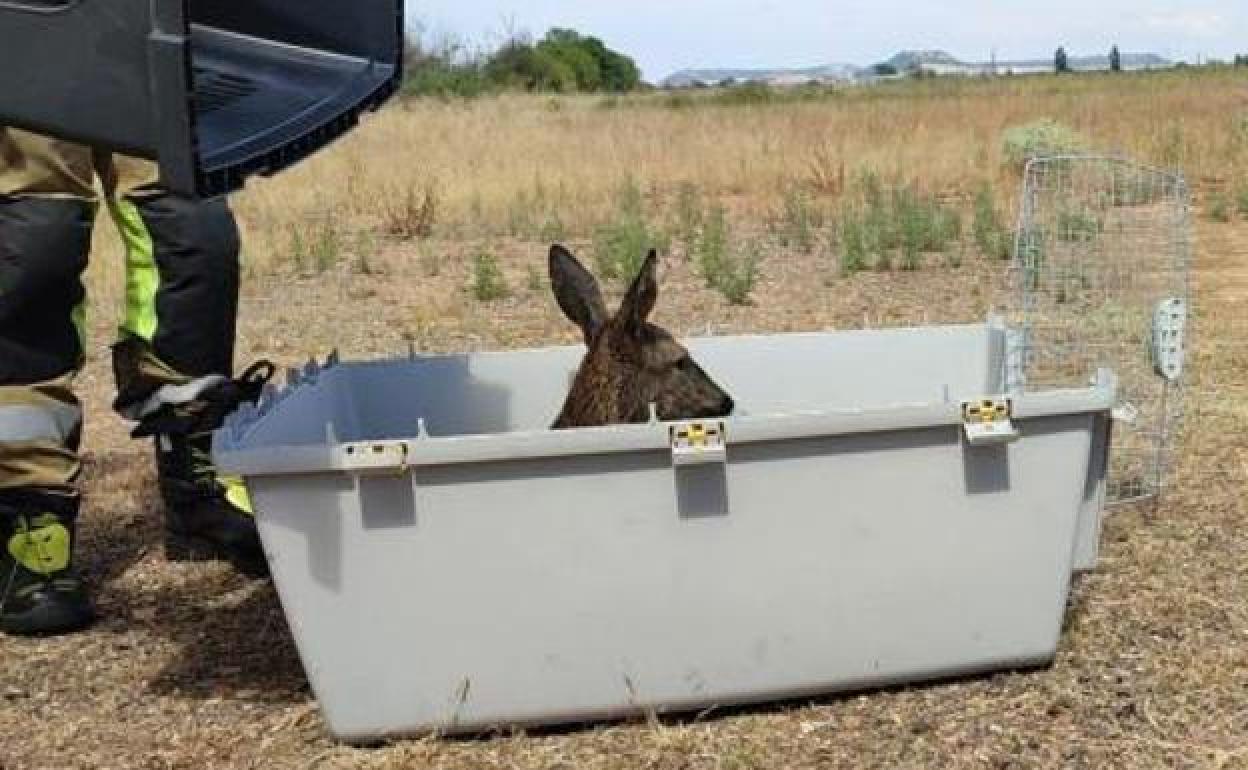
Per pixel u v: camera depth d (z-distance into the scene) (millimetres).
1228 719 1879
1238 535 2514
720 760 1791
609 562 1812
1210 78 23344
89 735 1939
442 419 2422
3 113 1605
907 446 1854
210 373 2439
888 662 1908
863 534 1863
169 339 2406
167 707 2014
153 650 2219
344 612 1796
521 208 7801
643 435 1776
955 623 1917
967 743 1822
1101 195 4434
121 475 3115
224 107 1794
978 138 11133
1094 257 3920
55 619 2266
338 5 2008
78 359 2318
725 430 1783
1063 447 1907
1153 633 2125
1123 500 2592
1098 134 11023
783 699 1907
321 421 2219
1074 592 2270
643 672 1847
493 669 1822
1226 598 2250
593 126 13461
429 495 1772
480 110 16250
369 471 1745
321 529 1773
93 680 2119
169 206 2365
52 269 2215
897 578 1885
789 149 10562
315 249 6352
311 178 9352
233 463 1738
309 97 1892
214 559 2623
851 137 11414
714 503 1816
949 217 6484
